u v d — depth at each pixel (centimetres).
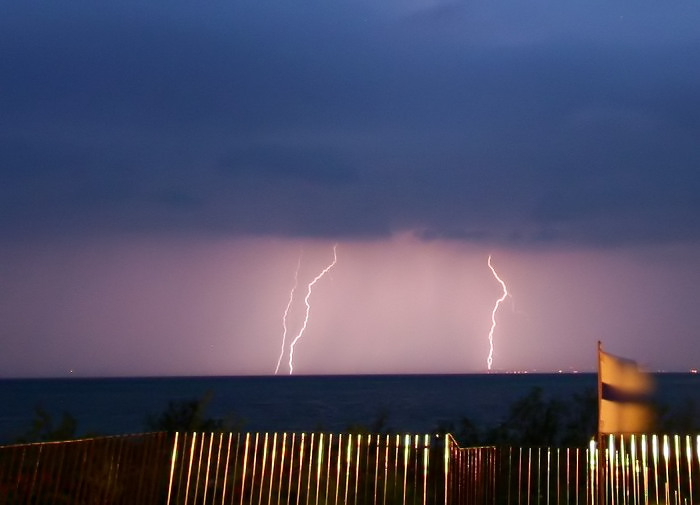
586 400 1852
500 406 7381
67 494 1066
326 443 1270
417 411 6694
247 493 1228
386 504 1233
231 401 9931
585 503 1259
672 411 1566
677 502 1173
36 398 12456
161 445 1215
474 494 1276
